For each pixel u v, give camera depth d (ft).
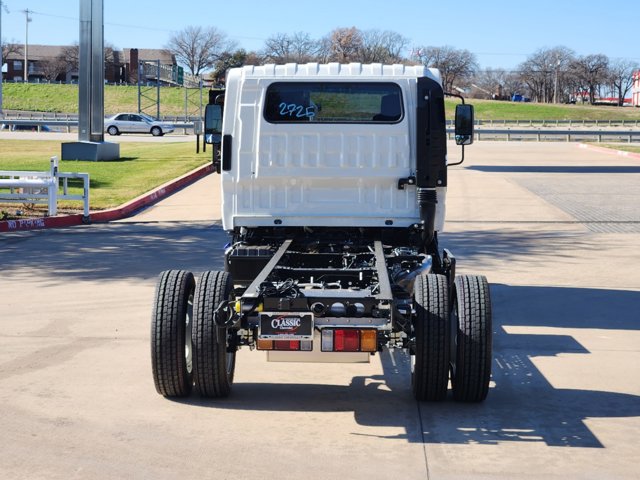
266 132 27.50
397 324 19.99
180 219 61.00
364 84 27.35
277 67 27.66
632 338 28.63
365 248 27.12
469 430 19.52
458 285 21.03
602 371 24.61
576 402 21.68
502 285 37.58
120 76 525.34
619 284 38.04
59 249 46.85
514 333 29.22
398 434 19.24
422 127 27.12
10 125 199.52
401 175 27.53
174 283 21.18
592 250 47.03
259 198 27.91
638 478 16.78
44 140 142.82
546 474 16.94
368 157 27.48
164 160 102.32
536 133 182.39
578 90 537.65
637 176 92.99
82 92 99.50
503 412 20.83
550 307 33.37
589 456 17.93
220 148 30.89
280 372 24.39
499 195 73.87
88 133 100.07
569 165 108.47
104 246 48.08
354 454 17.97
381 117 27.43
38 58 543.80
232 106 27.66
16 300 33.65
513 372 24.47
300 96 27.48
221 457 17.76
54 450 18.07
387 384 23.26
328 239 28.45
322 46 410.52
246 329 20.24
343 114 27.43
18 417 20.17
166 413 20.58
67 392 22.17
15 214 58.75
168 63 527.40
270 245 27.61
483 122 281.74
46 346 26.91
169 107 367.66
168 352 20.76
